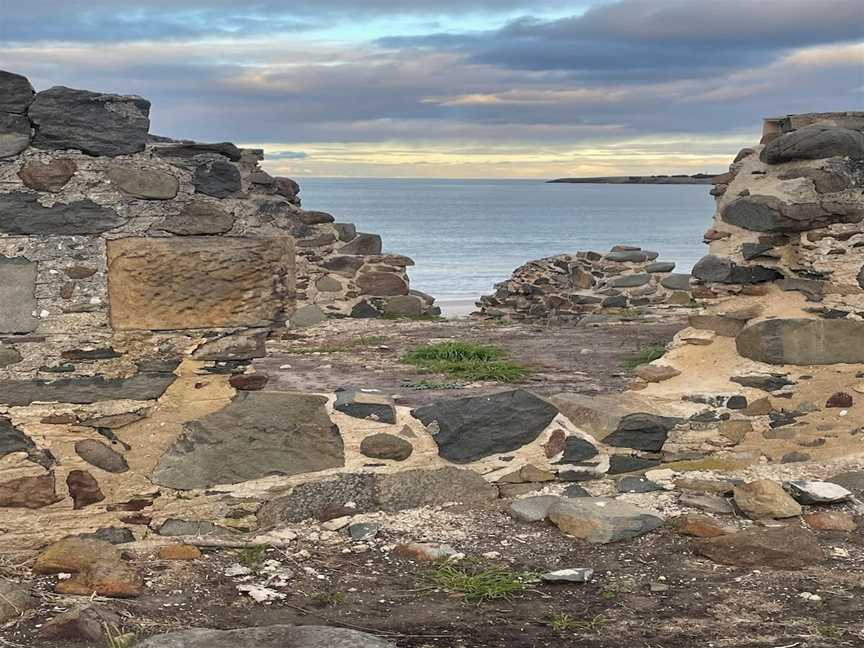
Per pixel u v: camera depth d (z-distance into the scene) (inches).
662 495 221.6
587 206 6161.4
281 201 532.7
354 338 390.6
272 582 175.9
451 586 175.2
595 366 304.0
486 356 319.6
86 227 185.3
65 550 178.2
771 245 258.4
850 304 245.6
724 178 281.1
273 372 298.0
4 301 183.0
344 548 193.3
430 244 2404.0
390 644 140.0
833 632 156.4
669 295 535.5
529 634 155.9
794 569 185.8
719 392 241.9
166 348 191.5
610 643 152.6
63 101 181.8
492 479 218.7
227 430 198.2
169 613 160.2
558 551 194.1
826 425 241.9
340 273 547.8
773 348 245.8
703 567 186.7
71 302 186.1
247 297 194.2
